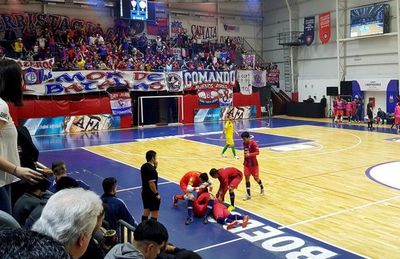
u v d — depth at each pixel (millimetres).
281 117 34219
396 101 27109
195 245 7273
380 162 14758
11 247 978
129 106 28016
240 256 6746
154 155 7957
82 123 26234
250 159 10359
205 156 16609
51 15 28781
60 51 26969
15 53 25547
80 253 1660
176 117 30734
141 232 3262
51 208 1620
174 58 32000
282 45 36594
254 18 38500
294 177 12602
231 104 32562
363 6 29422
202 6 35688
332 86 32375
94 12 30656
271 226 8219
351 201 9938
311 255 6730
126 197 10586
